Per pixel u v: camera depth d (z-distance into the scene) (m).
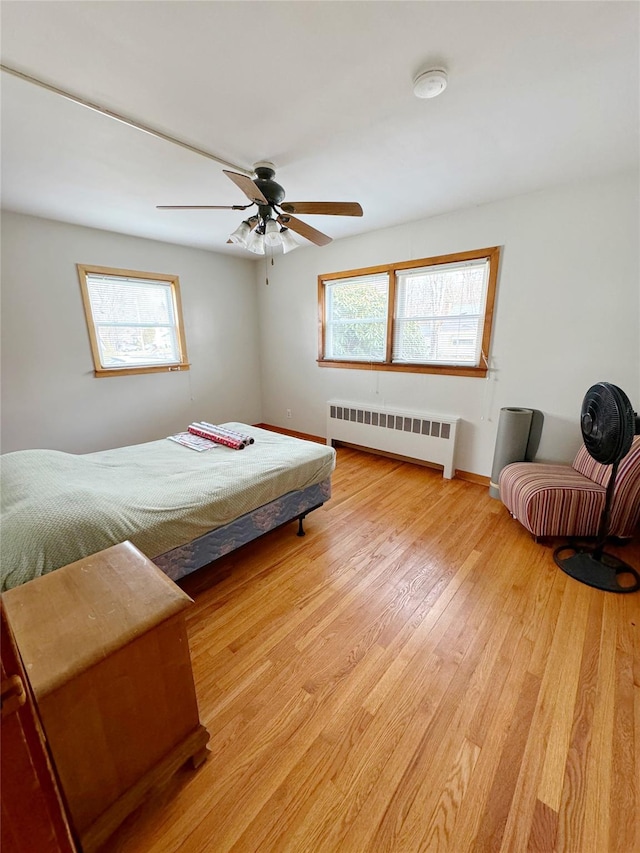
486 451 3.30
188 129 1.82
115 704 0.91
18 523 1.40
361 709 1.32
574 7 1.15
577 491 2.19
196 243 4.00
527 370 2.93
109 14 1.15
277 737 1.22
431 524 2.64
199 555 1.85
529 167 2.27
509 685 1.40
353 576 2.07
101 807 0.93
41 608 0.99
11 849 0.59
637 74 1.44
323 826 1.00
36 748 0.65
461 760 1.15
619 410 1.76
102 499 1.65
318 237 2.40
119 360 3.80
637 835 0.97
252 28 1.21
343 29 1.22
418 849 0.95
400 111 1.69
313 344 4.48
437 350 3.47
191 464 2.29
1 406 3.08
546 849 0.94
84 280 3.40
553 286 2.70
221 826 1.00
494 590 1.94
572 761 1.14
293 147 2.00
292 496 2.36
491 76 1.46
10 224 2.95
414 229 3.33
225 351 4.75
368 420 4.01
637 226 2.33
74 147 1.96
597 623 1.70
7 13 1.13
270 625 1.71
